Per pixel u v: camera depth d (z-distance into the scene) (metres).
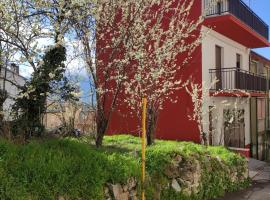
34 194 5.12
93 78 8.93
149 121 10.40
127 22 9.34
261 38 19.95
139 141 11.02
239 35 18.69
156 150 8.56
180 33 10.88
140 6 9.34
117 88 9.07
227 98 18.09
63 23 7.85
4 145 5.41
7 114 7.55
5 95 7.87
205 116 15.76
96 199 6.04
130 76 10.55
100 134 8.98
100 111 9.02
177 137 15.74
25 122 7.43
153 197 7.64
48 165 5.46
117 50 9.19
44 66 7.34
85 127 9.33
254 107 23.25
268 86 22.73
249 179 13.12
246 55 22.22
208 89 14.39
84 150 6.54
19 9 7.59
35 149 5.75
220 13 15.69
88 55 8.77
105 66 9.15
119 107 13.77
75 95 7.70
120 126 15.03
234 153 12.72
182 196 8.59
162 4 11.81
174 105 15.77
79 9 7.91
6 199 4.78
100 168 6.34
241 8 17.56
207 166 10.15
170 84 10.93
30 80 7.54
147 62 9.89
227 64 18.98
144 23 9.67
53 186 5.39
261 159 22.12
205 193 9.87
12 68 8.34
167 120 15.96
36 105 7.63
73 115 8.63
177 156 8.95
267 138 22.95
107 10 9.04
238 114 17.41
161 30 10.44
